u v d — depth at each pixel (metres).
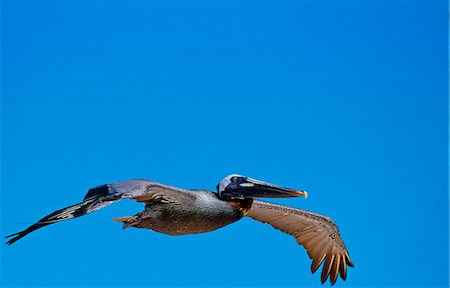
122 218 9.90
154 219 9.90
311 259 12.05
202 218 10.12
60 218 8.71
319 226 11.97
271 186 10.55
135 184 9.31
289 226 11.90
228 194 10.48
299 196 10.45
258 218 11.76
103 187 9.14
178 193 9.83
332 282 12.05
